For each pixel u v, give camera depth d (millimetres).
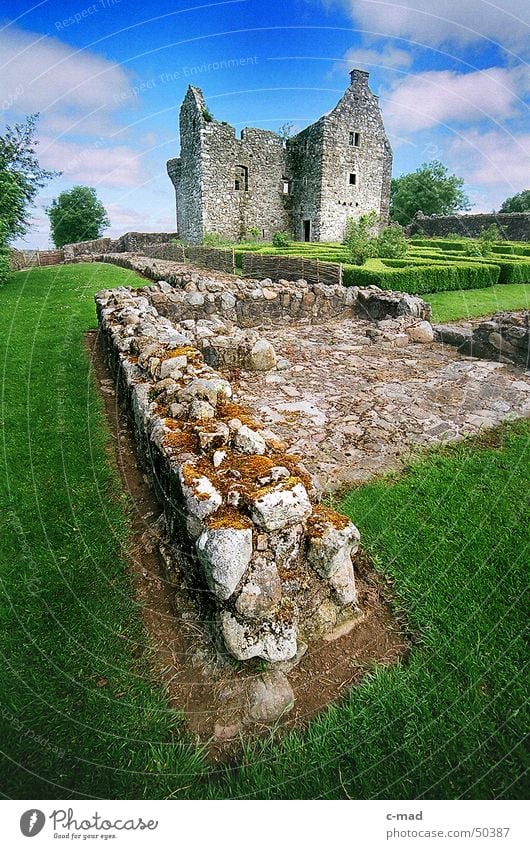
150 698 1980
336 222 23781
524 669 2039
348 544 2143
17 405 4906
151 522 3002
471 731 1828
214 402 3078
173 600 2400
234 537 1873
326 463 3641
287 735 1841
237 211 23609
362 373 5910
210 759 1796
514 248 18812
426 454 3795
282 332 8250
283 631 1958
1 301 10094
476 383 5512
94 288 11422
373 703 1927
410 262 13258
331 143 22469
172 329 5031
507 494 3227
